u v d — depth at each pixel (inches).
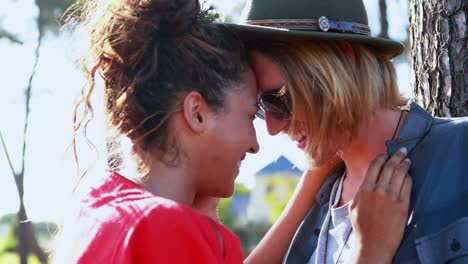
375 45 82.7
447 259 74.0
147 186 70.2
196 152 71.4
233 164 73.7
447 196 76.2
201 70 71.2
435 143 79.4
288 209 97.4
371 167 80.1
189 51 71.2
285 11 81.5
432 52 103.8
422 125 81.2
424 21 105.0
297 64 80.6
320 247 87.3
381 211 77.7
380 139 83.4
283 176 401.1
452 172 77.0
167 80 70.3
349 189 88.3
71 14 77.8
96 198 69.7
